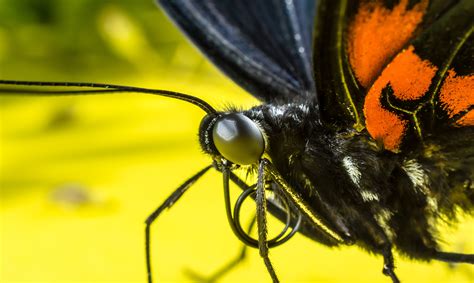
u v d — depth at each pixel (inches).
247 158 4.0
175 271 4.7
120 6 6.4
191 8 4.6
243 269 4.7
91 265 4.7
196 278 4.6
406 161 4.1
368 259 4.8
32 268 4.7
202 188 5.2
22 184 5.2
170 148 5.4
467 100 4.1
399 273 4.7
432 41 4.0
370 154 4.1
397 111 4.1
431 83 4.1
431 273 4.7
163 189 5.1
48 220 5.0
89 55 6.4
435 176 4.2
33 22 6.3
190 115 5.6
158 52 6.6
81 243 4.8
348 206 4.1
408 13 3.9
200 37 4.5
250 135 4.0
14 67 6.3
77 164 5.3
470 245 4.7
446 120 4.1
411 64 4.0
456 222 4.2
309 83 4.5
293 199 4.1
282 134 4.1
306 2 4.7
